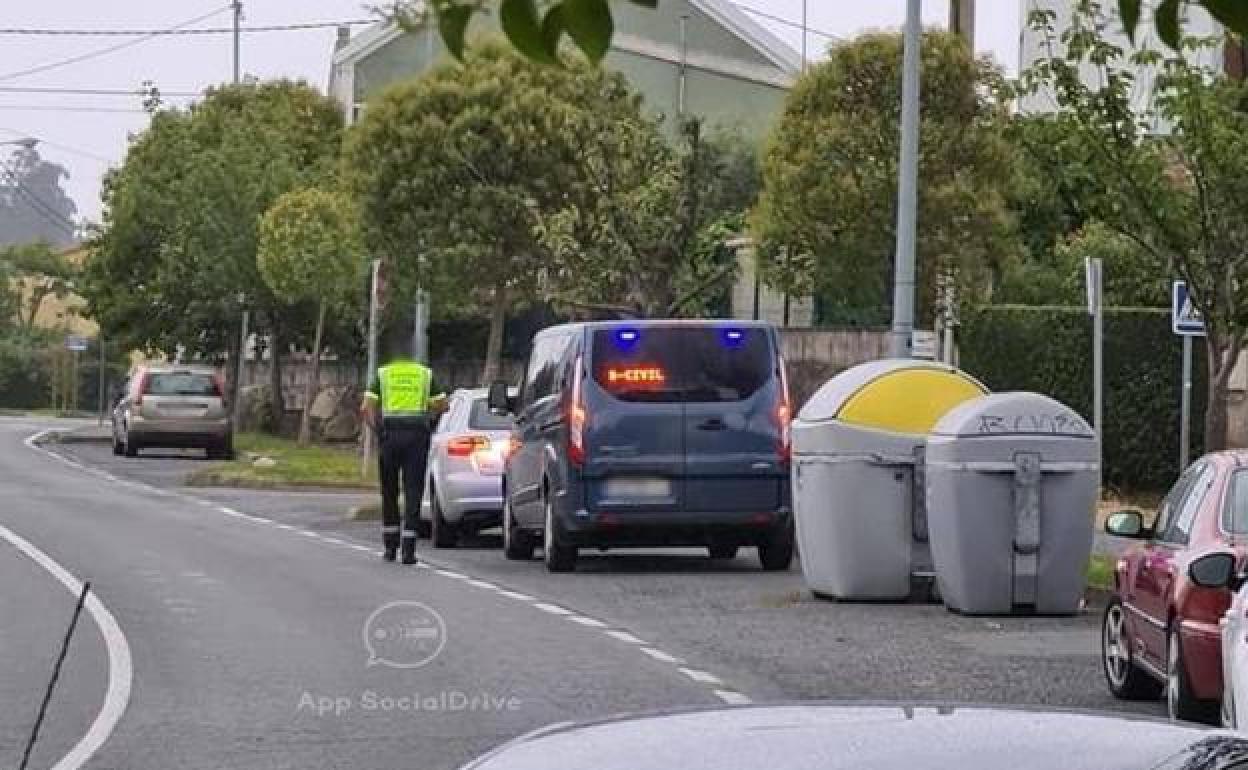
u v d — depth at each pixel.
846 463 49.56
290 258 120.75
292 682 37.50
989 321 81.00
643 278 89.38
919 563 49.84
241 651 41.22
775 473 56.69
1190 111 48.81
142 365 142.00
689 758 10.74
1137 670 35.81
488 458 64.75
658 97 146.62
